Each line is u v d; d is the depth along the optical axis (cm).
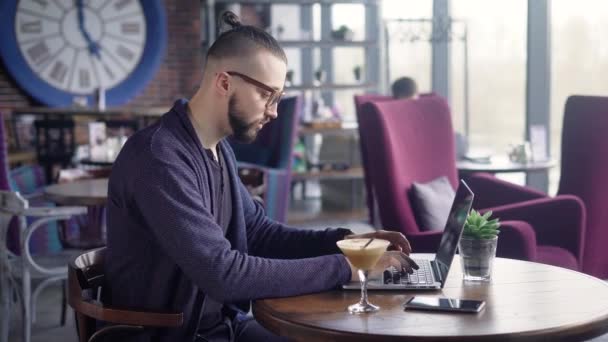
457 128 790
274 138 673
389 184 367
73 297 196
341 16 979
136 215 199
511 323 168
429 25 821
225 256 190
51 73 889
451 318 172
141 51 921
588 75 589
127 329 189
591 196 409
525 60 662
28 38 877
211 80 208
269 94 206
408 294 195
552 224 374
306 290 194
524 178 726
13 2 868
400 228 369
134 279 202
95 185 459
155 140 197
